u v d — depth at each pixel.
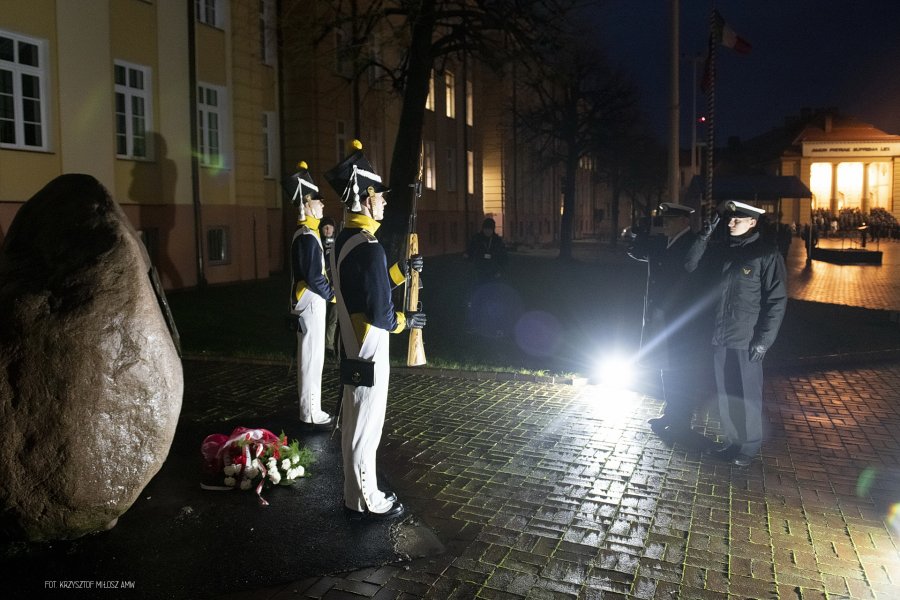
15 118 14.09
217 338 11.56
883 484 5.54
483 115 44.78
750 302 5.82
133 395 4.25
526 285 20.84
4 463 4.04
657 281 6.64
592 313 14.97
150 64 17.08
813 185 72.50
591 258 36.16
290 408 7.55
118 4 16.14
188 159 18.31
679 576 4.07
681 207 6.45
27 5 14.10
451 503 5.09
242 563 4.17
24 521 4.09
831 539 4.57
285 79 23.84
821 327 13.25
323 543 4.43
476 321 12.29
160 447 4.38
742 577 4.07
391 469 5.77
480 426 6.95
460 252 37.91
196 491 5.25
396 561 4.21
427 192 34.44
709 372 6.05
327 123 24.34
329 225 8.75
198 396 8.06
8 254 4.56
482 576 4.05
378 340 4.61
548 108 33.69
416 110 15.83
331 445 6.31
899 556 4.34
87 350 4.13
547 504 5.09
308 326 6.64
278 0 22.48
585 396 8.09
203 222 18.81
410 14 15.85
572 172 33.41
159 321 4.48
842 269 30.36
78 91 15.22
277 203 23.91
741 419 5.91
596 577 4.05
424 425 6.98
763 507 5.07
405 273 5.57
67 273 4.31
